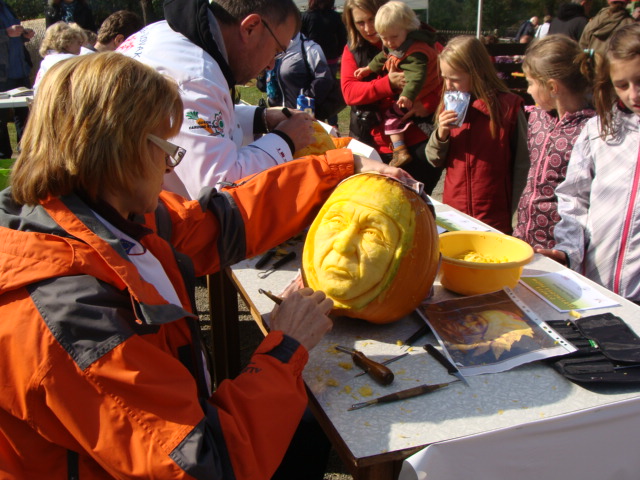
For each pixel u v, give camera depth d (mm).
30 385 918
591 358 1382
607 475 1294
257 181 1689
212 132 1856
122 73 1028
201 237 1582
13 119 6680
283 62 4840
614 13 5355
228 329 2342
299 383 1195
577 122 2352
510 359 1399
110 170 1030
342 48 6000
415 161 3535
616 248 1967
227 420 1043
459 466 1138
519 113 2863
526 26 7207
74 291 953
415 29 3412
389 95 3576
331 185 1747
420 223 1500
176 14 1933
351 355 1449
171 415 962
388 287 1467
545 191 2459
